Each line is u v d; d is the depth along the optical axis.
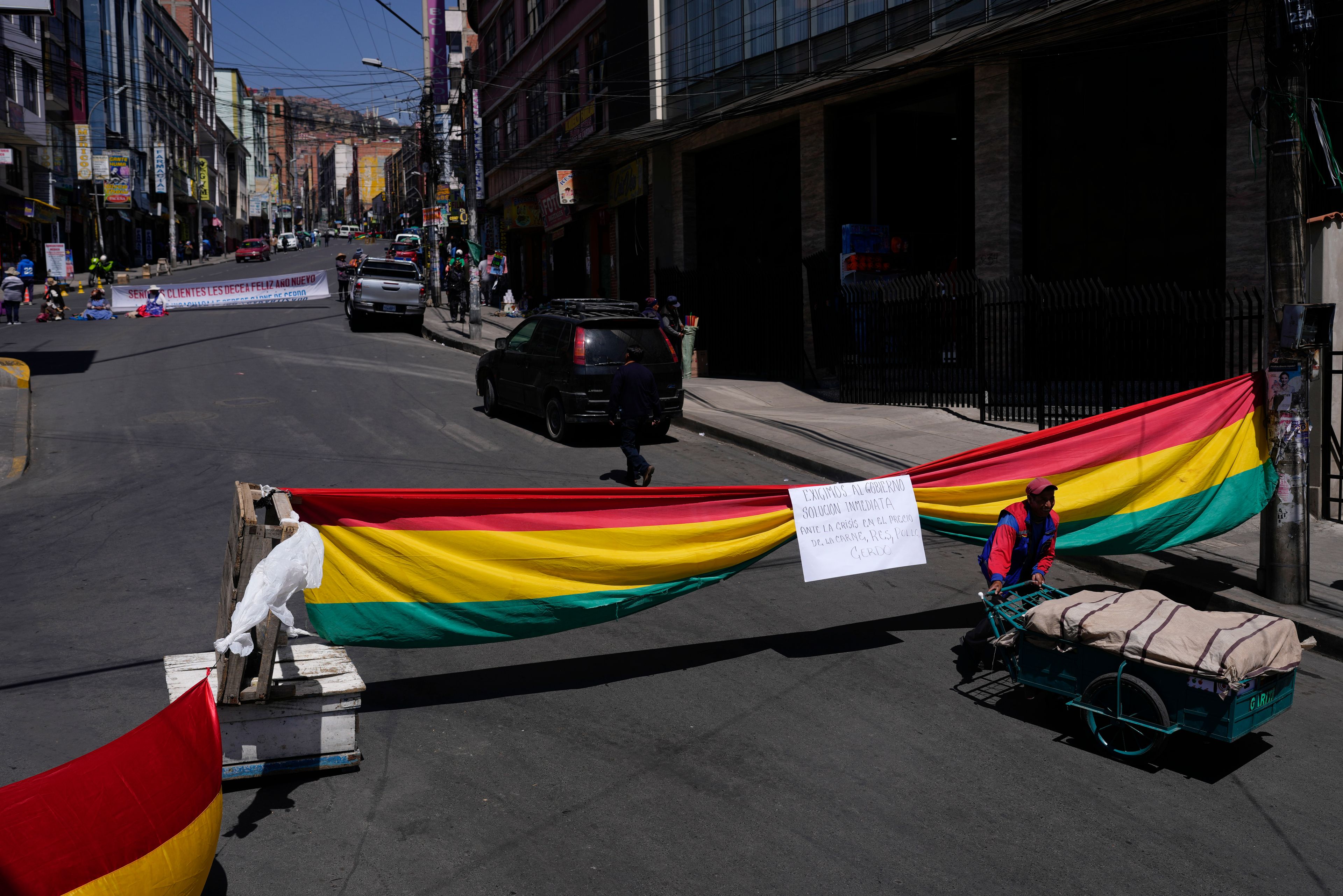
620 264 28.55
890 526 6.72
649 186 25.42
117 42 59.66
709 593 7.91
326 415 15.13
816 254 19.36
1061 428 7.32
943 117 20.91
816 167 20.05
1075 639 5.34
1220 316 11.58
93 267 44.78
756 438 13.38
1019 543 6.36
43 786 3.12
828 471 11.77
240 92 106.88
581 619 5.96
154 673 6.10
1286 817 4.70
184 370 19.33
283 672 4.97
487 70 40.56
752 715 5.70
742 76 20.55
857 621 7.31
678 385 14.05
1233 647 4.89
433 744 5.29
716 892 3.99
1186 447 7.59
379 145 159.38
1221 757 5.31
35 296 40.84
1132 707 5.21
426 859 4.20
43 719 5.42
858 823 4.55
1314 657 6.88
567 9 29.06
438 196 39.50
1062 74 15.55
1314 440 9.88
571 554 5.87
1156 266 14.83
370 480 11.30
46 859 3.07
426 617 5.57
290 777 4.88
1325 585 8.00
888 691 6.05
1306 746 5.46
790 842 4.38
